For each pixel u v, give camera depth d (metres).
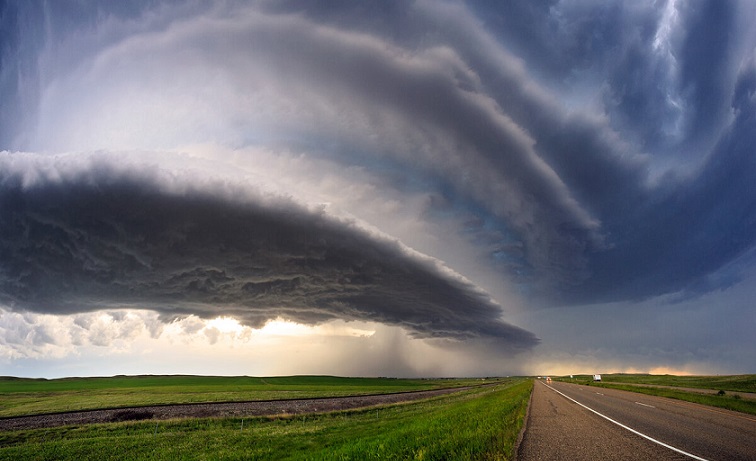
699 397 32.62
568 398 36.62
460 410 27.64
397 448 13.05
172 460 22.70
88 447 27.97
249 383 147.12
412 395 85.38
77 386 115.19
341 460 12.86
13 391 95.12
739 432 14.48
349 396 81.50
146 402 64.06
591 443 12.55
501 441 12.38
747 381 73.25
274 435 29.47
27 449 27.89
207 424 40.44
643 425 16.67
